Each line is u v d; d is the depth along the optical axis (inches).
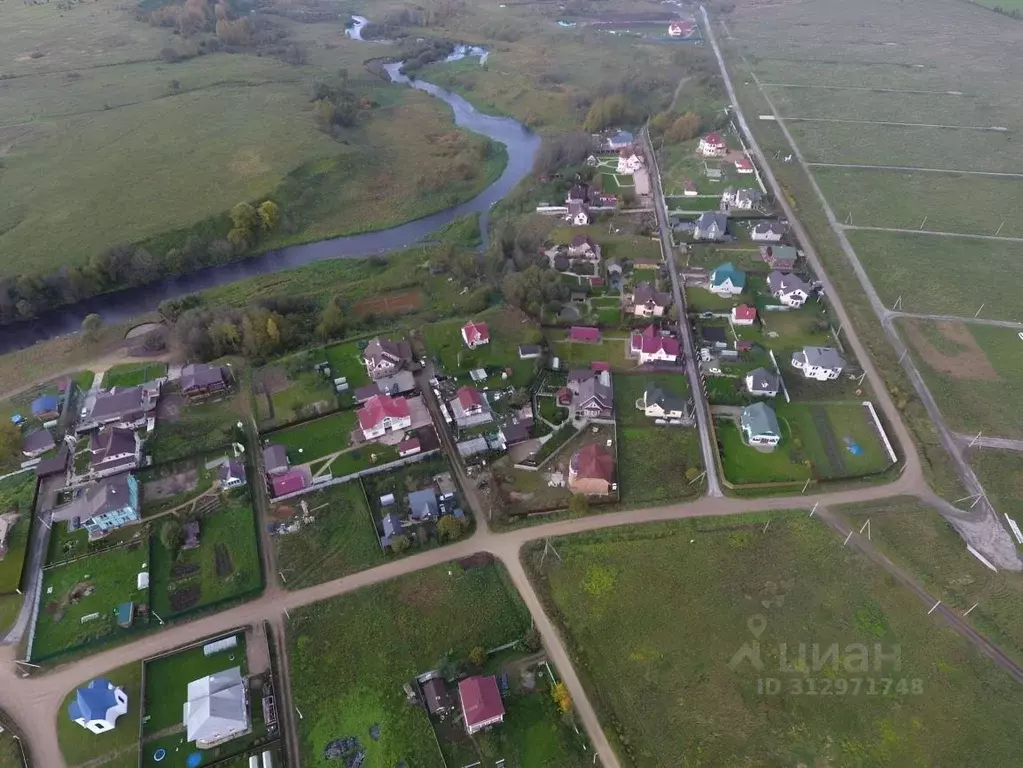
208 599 2741.1
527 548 2928.2
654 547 2928.2
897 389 3730.3
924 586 2760.8
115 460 3272.6
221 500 3157.0
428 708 2373.3
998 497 3149.6
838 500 3147.1
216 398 3782.0
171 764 2229.3
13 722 2342.5
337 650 2571.4
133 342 4313.5
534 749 2268.7
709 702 2389.3
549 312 4458.7
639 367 3976.4
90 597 2753.4
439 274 4992.6
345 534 3002.0
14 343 4493.1
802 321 4379.9
